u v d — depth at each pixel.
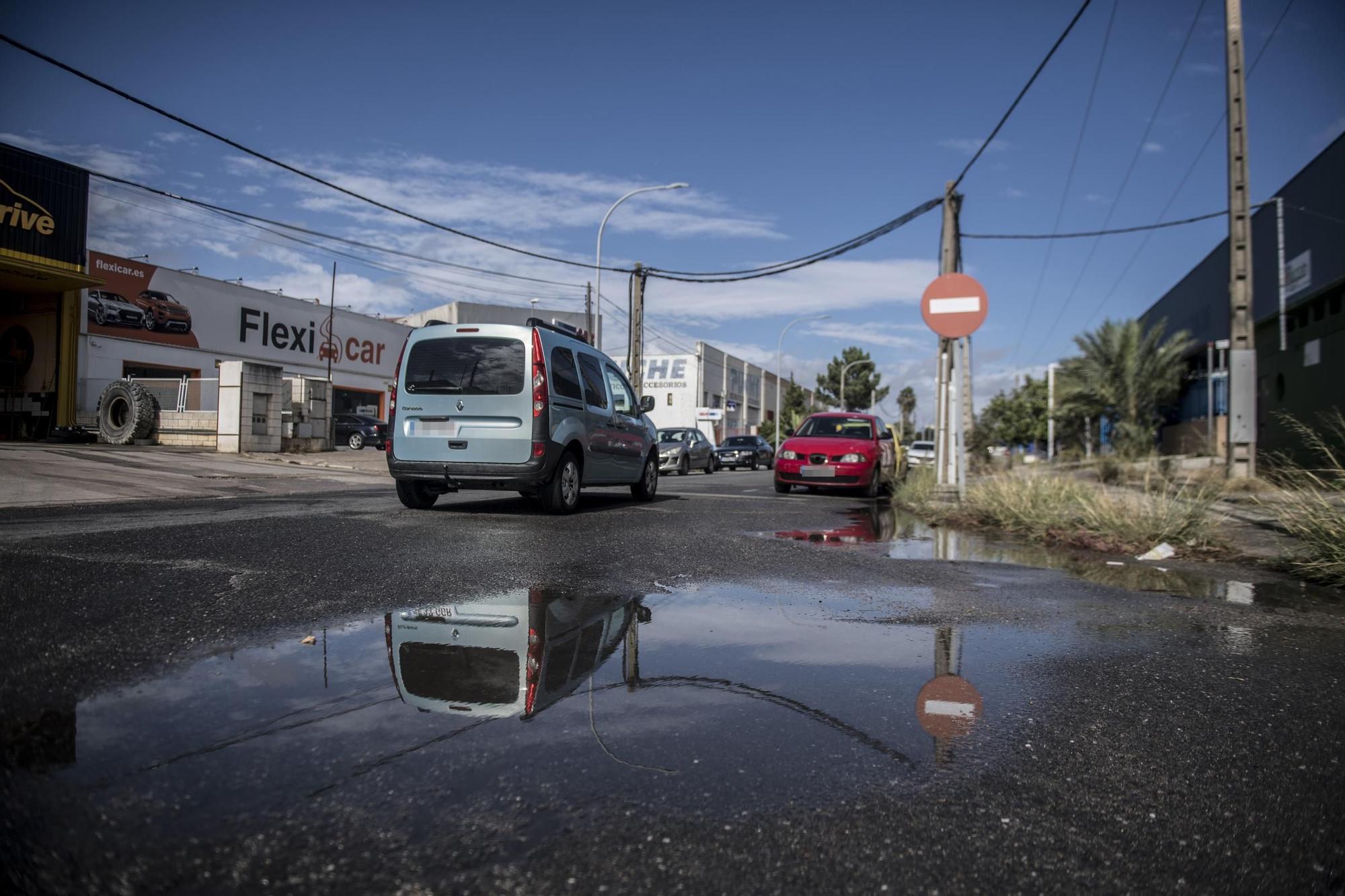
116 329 26.05
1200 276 29.20
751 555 5.75
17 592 3.64
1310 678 3.04
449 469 7.85
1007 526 7.95
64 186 22.03
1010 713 2.54
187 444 20.62
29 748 1.98
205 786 1.79
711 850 1.62
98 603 3.49
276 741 2.06
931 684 2.81
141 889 1.40
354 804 1.73
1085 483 9.05
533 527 6.89
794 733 2.27
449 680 2.63
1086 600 4.52
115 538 5.36
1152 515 6.97
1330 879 1.61
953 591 4.65
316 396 22.50
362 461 19.69
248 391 19.84
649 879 1.50
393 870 1.49
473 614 3.57
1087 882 1.57
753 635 3.40
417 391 8.00
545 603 3.87
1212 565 5.91
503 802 1.78
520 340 7.85
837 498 12.59
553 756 2.04
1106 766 2.14
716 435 58.81
